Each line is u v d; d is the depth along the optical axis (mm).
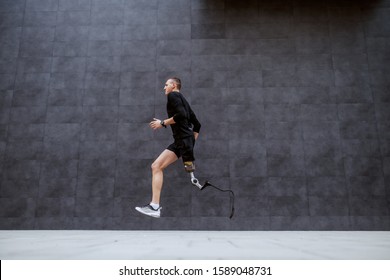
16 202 5180
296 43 5754
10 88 5613
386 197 5141
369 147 5332
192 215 5090
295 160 5293
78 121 5480
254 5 5914
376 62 5652
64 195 5203
